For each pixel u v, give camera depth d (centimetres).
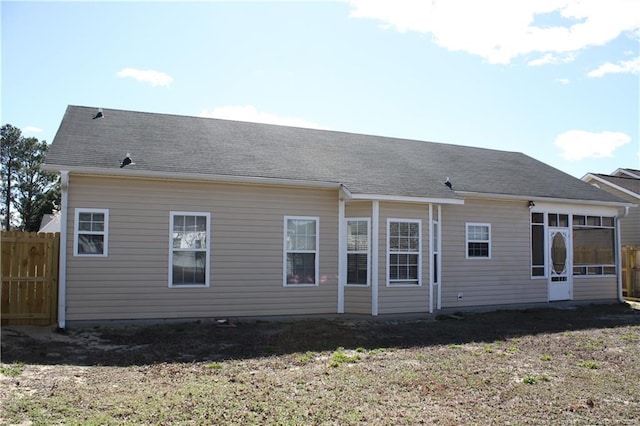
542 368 858
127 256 1166
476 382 755
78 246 1137
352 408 624
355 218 1345
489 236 1589
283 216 1302
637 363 909
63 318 1110
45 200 4822
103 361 852
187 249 1220
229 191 1256
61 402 617
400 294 1341
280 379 752
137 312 1169
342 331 1143
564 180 1873
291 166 1345
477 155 1953
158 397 645
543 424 590
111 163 1139
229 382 730
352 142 1741
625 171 2772
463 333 1178
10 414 571
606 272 1830
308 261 1327
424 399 670
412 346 1027
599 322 1409
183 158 1247
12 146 4941
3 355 866
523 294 1641
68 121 1361
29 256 1128
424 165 1652
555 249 1717
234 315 1246
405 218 1356
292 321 1272
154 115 1541
